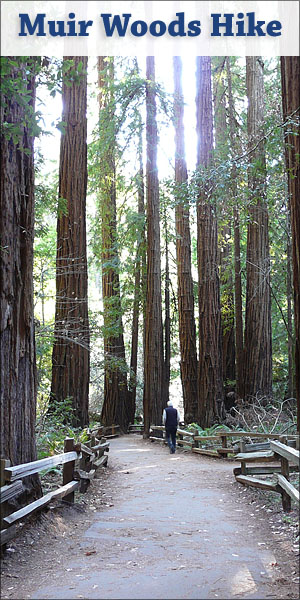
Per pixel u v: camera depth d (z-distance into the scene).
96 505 8.67
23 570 5.48
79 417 15.63
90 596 4.76
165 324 28.44
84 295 16.22
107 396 26.92
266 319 20.28
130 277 27.14
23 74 6.89
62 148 16.69
